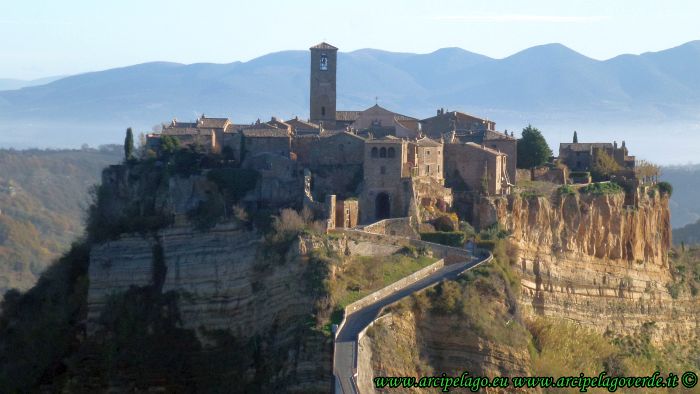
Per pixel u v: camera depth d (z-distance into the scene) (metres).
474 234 163.12
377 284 141.00
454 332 133.38
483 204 170.75
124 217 168.75
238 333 152.62
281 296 145.25
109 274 163.25
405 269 146.62
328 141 171.50
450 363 132.12
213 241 160.38
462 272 144.50
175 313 157.50
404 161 167.00
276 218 154.25
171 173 169.50
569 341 161.00
